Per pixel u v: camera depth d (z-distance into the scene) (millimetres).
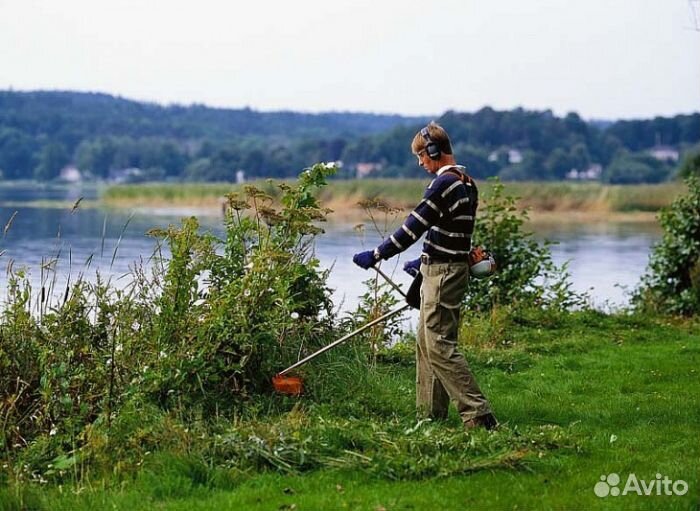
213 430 6824
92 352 7398
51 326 7559
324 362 8328
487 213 13461
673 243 14414
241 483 6020
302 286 8602
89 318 7816
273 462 6227
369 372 8555
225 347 7492
